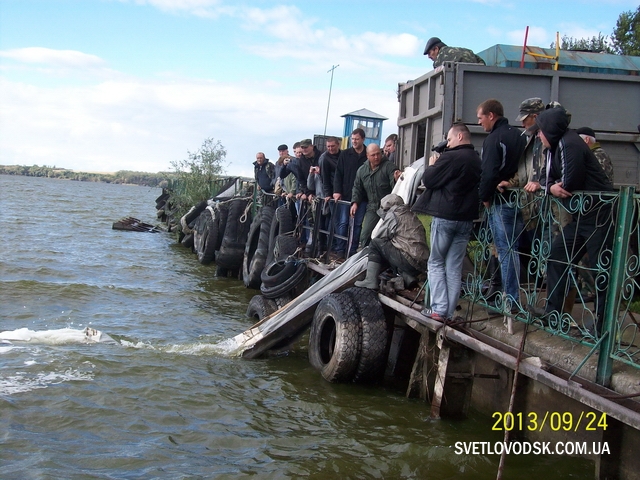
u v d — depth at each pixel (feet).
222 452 18.63
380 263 25.71
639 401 13.82
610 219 15.67
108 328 33.32
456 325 20.16
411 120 28.78
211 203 62.69
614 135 24.52
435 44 27.32
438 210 20.06
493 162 18.79
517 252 18.66
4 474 16.61
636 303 23.07
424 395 23.03
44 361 25.89
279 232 41.60
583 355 16.47
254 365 27.45
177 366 26.45
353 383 24.94
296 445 19.16
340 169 33.60
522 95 24.32
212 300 42.19
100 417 20.81
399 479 17.11
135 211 154.71
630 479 15.37
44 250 63.05
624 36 58.49
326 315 25.89
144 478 16.75
